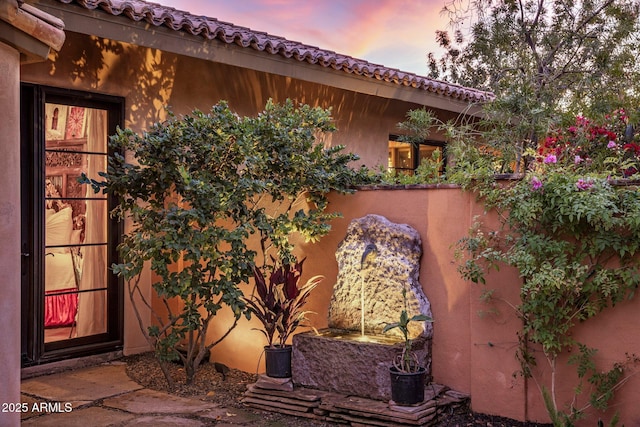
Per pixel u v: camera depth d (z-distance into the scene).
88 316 6.85
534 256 4.63
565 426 4.41
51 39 3.77
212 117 5.84
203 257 5.91
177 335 5.73
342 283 5.64
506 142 6.60
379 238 5.51
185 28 6.52
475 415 4.96
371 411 4.73
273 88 8.63
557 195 4.51
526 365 4.77
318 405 5.04
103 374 6.33
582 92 8.53
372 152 9.98
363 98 9.73
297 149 6.02
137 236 5.50
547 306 4.56
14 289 3.63
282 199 5.99
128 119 7.07
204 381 6.11
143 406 5.32
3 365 3.54
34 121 6.24
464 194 5.13
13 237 3.62
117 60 6.95
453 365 5.20
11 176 3.61
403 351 4.92
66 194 6.66
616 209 4.23
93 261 6.91
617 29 9.15
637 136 7.22
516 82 7.62
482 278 4.82
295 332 6.17
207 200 5.44
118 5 5.94
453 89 9.66
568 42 9.24
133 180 5.66
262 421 5.00
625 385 4.40
